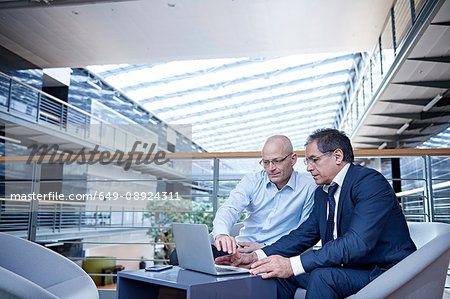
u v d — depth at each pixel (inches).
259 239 57.0
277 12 177.3
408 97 205.6
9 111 212.8
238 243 52.4
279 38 204.1
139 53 225.8
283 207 56.1
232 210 55.9
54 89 285.9
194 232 38.0
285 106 379.6
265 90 336.5
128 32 198.5
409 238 40.6
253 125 438.3
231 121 416.8
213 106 369.7
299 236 47.6
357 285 37.3
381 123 252.5
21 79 231.1
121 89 331.3
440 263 35.8
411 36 146.6
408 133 254.2
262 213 58.1
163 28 193.8
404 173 258.1
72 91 292.4
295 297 44.7
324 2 168.6
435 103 204.2
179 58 233.0
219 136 472.4
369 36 200.2
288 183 55.9
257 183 58.4
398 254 39.0
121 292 38.8
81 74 303.0
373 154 70.3
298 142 497.4
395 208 40.8
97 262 277.7
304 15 179.6
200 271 39.1
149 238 244.5
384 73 186.9
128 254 322.0
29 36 205.3
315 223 47.6
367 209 38.8
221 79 312.2
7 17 184.4
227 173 438.9
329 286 37.0
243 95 345.7
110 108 337.7
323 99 364.5
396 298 35.0
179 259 42.5
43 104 252.2
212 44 211.9
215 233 51.5
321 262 37.8
